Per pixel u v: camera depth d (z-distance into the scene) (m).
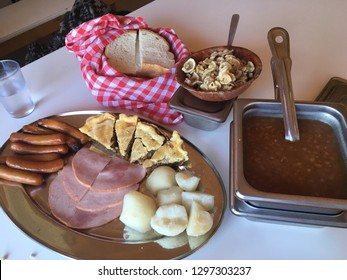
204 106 0.97
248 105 0.85
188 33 1.39
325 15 1.50
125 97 1.05
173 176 0.86
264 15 1.50
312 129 0.84
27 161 0.88
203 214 0.77
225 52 1.01
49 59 1.26
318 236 0.80
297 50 1.31
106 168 0.91
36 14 2.06
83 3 1.55
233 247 0.78
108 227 0.80
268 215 0.76
